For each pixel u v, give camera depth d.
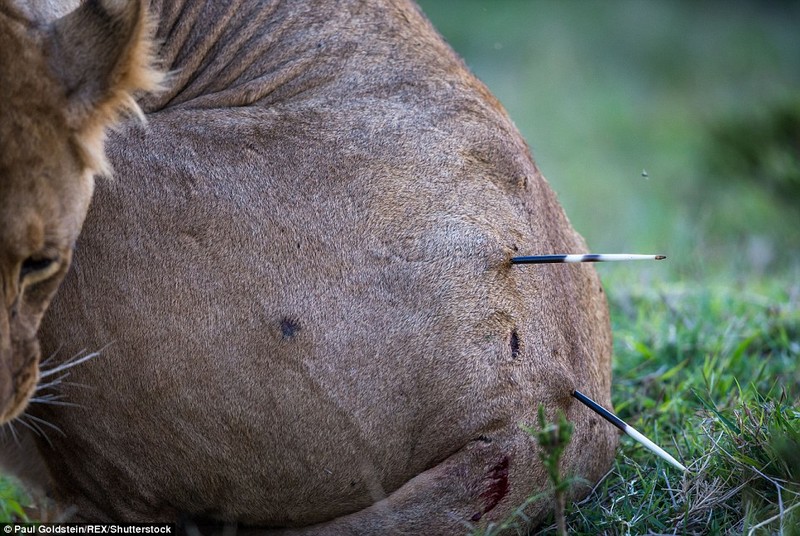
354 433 13.35
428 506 13.25
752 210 33.81
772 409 15.46
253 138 14.09
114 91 12.97
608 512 14.56
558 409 13.98
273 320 13.32
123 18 12.87
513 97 53.25
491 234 13.95
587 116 51.53
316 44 15.58
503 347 13.48
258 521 14.01
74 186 12.79
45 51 12.98
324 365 13.27
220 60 15.87
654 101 54.88
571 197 40.31
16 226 12.10
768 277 26.78
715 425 15.94
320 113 14.58
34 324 12.86
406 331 13.34
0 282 12.19
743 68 59.56
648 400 18.25
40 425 13.98
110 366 13.45
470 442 13.34
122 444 13.69
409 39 16.00
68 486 14.30
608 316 16.41
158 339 13.36
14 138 12.25
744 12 68.19
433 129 14.67
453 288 13.48
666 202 38.28
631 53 61.62
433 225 13.79
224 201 13.66
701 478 14.75
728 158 37.56
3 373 12.17
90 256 13.52
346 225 13.65
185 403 13.38
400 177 14.07
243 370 13.31
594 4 67.31
